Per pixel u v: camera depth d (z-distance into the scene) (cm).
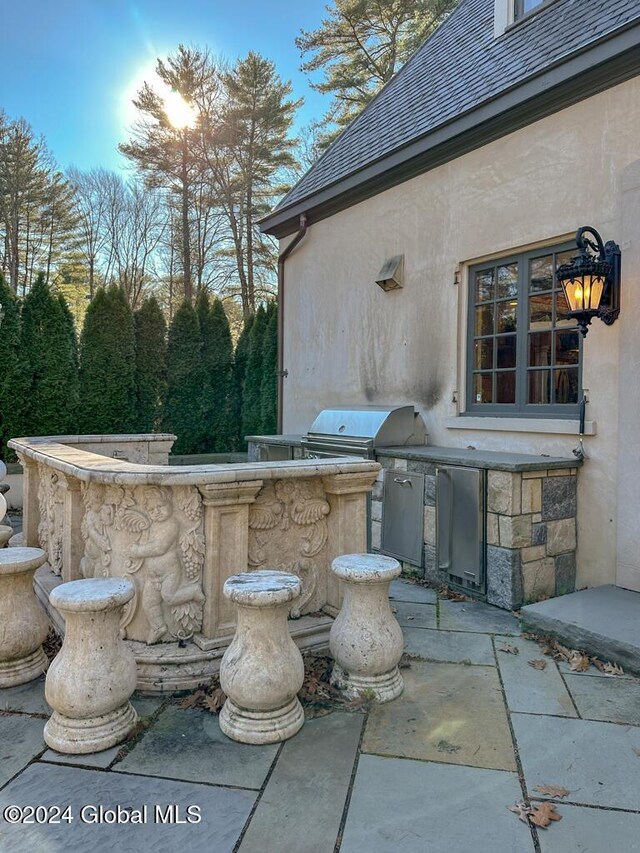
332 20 1516
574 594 380
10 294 814
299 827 183
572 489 421
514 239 473
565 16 486
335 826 184
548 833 181
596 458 412
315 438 592
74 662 227
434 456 448
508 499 389
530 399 472
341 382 691
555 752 226
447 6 1371
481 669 302
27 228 1981
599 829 183
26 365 821
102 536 302
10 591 285
